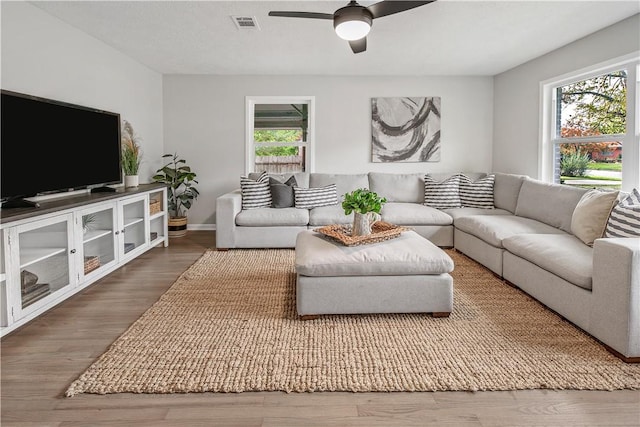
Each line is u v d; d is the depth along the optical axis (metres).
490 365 2.14
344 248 2.90
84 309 3.00
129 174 4.74
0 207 2.86
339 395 1.90
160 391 1.92
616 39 3.81
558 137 4.85
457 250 4.79
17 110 2.95
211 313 2.88
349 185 5.54
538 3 3.35
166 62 5.33
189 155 6.18
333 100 6.14
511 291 3.34
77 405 1.82
